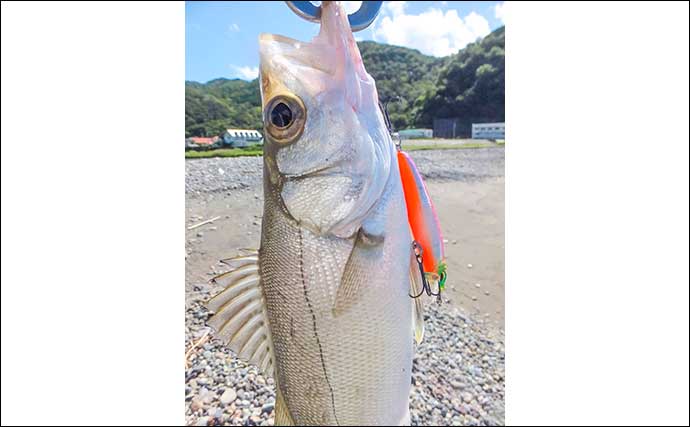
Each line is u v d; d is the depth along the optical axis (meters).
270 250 0.23
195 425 0.40
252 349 0.25
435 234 0.25
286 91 0.21
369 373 0.23
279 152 0.22
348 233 0.22
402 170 0.25
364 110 0.22
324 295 0.23
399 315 0.23
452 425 0.40
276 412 0.25
